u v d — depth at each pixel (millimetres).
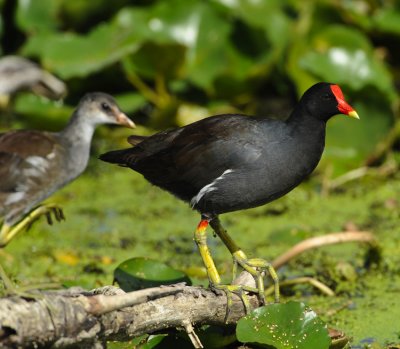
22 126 14258
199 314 7145
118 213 11789
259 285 7645
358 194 12414
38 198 8492
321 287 9141
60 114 13469
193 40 14055
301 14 14266
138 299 6594
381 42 14672
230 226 11297
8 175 8227
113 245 10617
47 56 13477
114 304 6453
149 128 14250
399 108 13211
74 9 14516
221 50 14102
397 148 13602
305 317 7125
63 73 13242
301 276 9664
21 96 14164
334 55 13250
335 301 8984
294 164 7773
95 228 11203
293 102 14758
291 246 10453
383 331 8227
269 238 10758
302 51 13656
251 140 7738
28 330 6113
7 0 15023
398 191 12484
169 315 6906
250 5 14188
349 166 12820
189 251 10453
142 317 6758
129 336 6734
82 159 9102
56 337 6230
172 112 13938
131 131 14109
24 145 8414
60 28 14703
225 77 14000
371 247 9891
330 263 9945
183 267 9828
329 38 13562
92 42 13750
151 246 10609
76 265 9891
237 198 7848
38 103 13797
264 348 7184
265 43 13945
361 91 12891
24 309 6129
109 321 6523
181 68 13820
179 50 13531
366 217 11531
